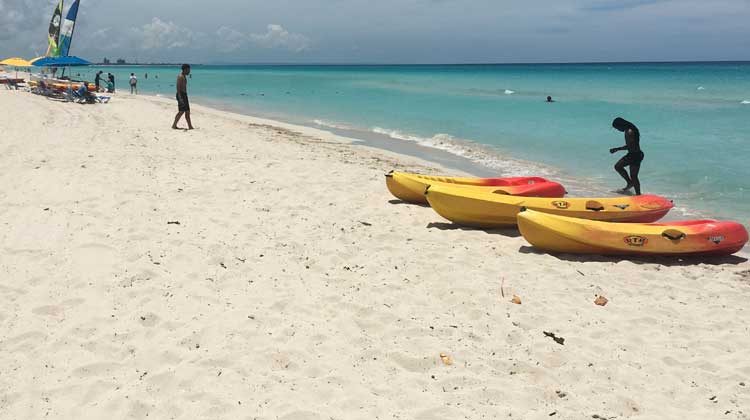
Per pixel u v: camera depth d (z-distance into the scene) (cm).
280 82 6012
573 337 466
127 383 379
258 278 558
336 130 1861
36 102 2045
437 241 711
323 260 615
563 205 775
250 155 1212
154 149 1212
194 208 779
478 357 430
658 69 11138
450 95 3459
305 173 1058
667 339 473
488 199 755
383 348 438
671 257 689
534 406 371
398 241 702
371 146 1516
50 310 474
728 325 501
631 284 592
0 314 463
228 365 404
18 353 411
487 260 643
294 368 405
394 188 881
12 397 360
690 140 1575
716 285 598
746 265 677
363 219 787
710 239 681
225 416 346
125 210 750
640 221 806
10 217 700
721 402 382
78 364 397
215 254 610
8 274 539
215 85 5369
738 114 2192
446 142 1594
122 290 515
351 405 362
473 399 375
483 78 6544
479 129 1864
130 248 613
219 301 504
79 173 941
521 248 697
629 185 1022
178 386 377
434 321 487
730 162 1270
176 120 1570
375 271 594
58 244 618
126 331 445
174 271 563
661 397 387
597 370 418
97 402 358
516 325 486
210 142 1360
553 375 410
